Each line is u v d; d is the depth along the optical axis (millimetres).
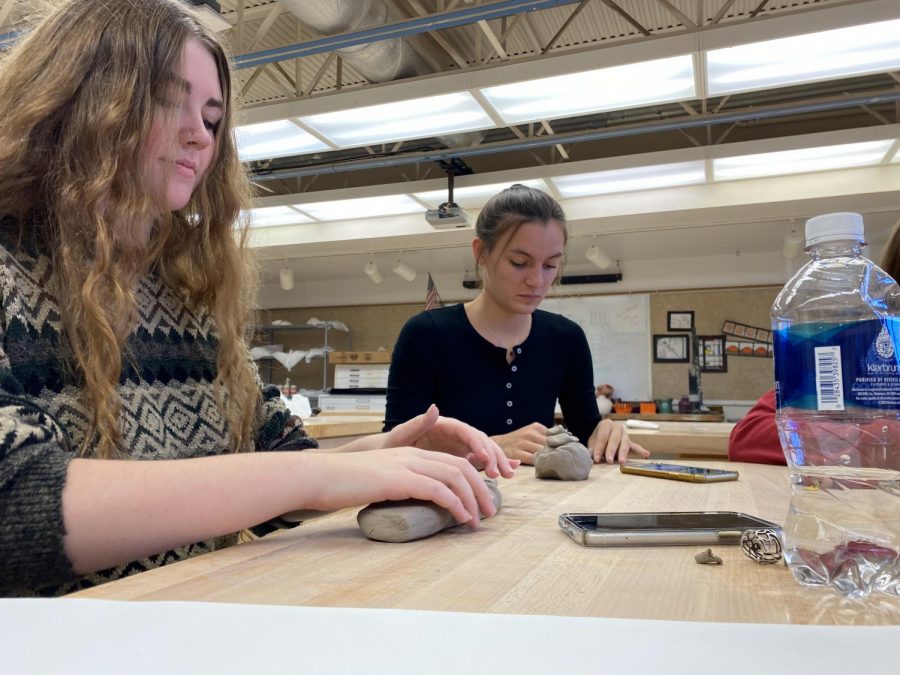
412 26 2697
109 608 331
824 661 259
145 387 771
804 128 4859
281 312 8352
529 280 1541
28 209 692
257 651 276
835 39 2502
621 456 1225
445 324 1623
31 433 457
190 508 473
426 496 566
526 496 801
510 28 3416
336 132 3459
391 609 337
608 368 6934
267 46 3979
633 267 6969
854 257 572
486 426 1601
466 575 438
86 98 687
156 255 831
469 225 5043
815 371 460
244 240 993
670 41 2617
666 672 250
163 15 737
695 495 799
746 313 6562
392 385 1602
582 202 4949
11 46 746
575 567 458
